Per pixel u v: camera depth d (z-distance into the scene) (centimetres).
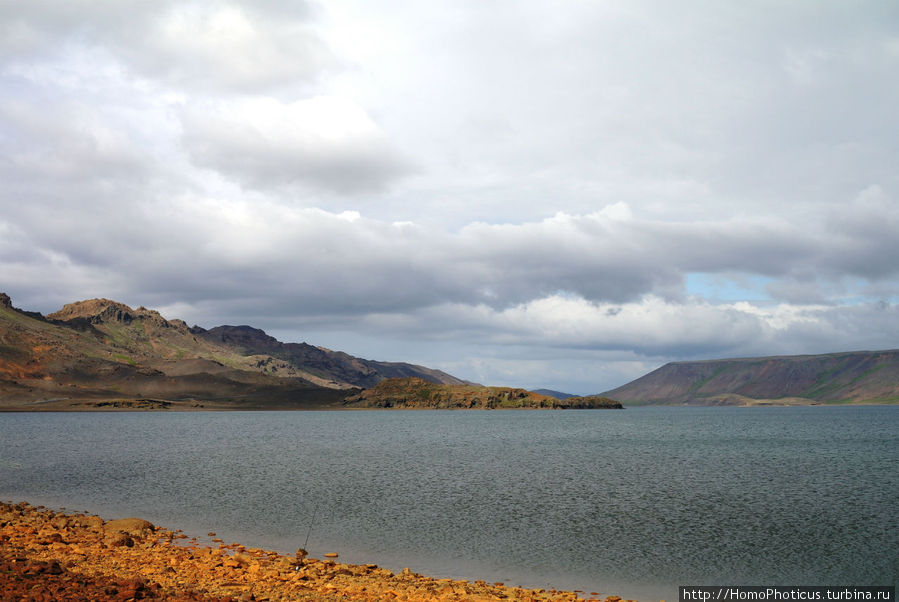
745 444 11469
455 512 4128
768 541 3341
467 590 2327
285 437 13862
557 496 4834
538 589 2494
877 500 4684
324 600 1969
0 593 1650
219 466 7094
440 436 14738
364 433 16188
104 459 7994
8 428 18012
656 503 4522
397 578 2491
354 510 4184
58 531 3066
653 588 2584
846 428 19088
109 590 1755
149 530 3356
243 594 1911
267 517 3934
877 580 2700
